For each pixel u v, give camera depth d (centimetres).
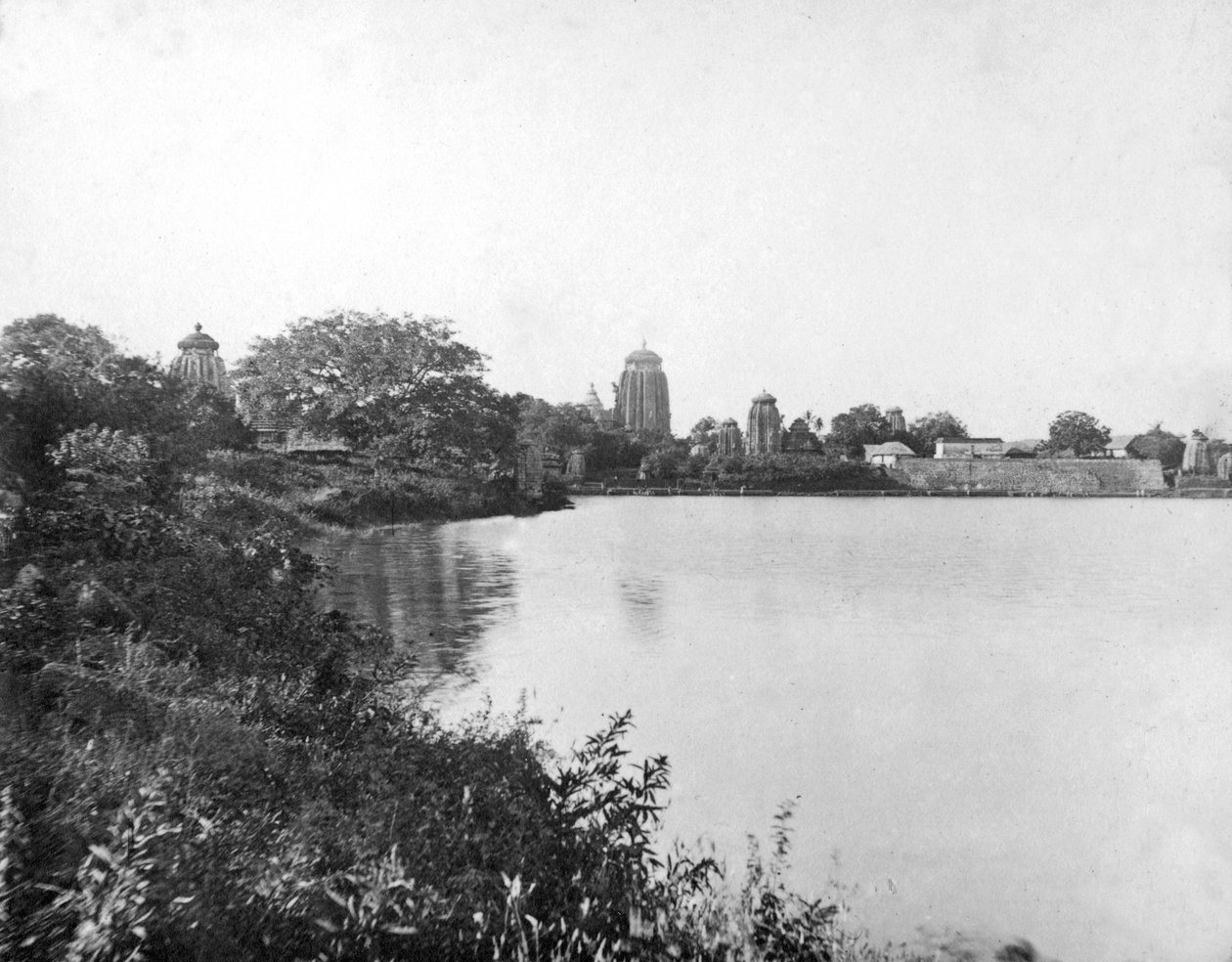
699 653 1021
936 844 525
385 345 3947
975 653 1059
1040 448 9144
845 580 1738
